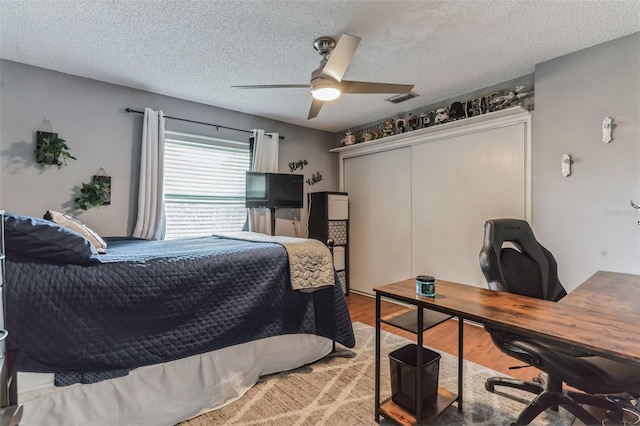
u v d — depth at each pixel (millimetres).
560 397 1539
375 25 2096
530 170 2865
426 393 1602
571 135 2488
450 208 3477
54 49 2396
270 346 2148
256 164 3883
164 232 3238
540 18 2023
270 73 2818
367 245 4441
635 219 2203
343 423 1654
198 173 3619
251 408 1801
